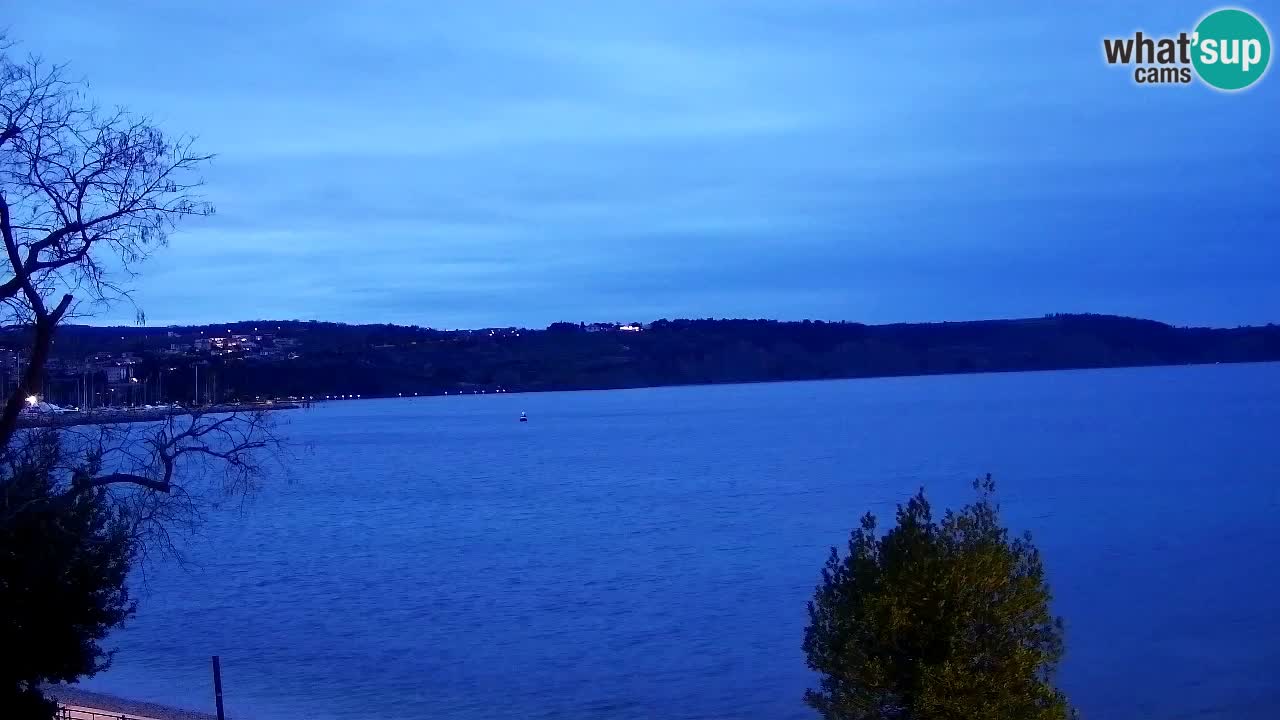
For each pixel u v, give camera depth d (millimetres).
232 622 38781
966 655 11820
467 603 41156
